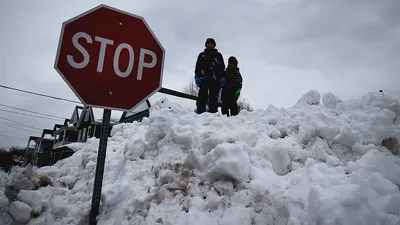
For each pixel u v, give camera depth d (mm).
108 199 2225
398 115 2762
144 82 2178
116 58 2076
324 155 2246
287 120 3168
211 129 3230
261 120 3334
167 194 2088
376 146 2320
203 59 4586
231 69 5113
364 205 1375
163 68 2299
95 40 2010
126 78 2096
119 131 4824
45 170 3443
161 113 3398
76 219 2180
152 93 2197
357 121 2799
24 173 2898
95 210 2059
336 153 2395
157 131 3105
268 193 1818
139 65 2172
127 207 2088
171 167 2367
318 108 3660
